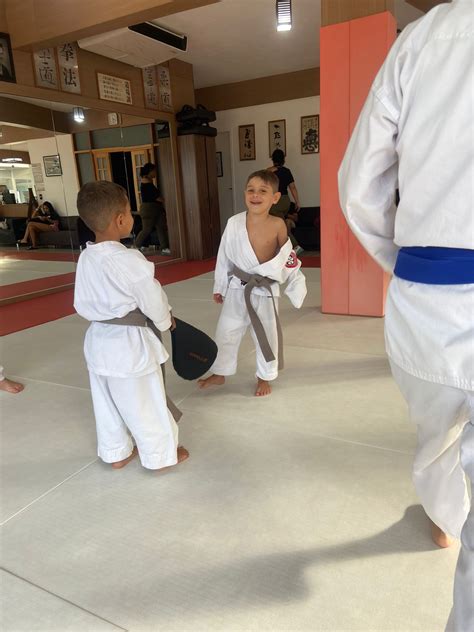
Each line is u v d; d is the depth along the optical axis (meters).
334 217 3.97
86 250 1.75
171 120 7.62
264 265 2.38
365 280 3.98
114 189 1.76
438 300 0.88
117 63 6.50
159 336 1.89
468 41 0.80
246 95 9.32
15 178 5.42
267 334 2.51
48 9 4.77
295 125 9.05
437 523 1.35
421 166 0.85
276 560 1.43
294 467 1.91
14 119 5.32
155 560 1.46
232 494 1.76
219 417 2.37
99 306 1.74
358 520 1.59
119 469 1.98
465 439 0.91
